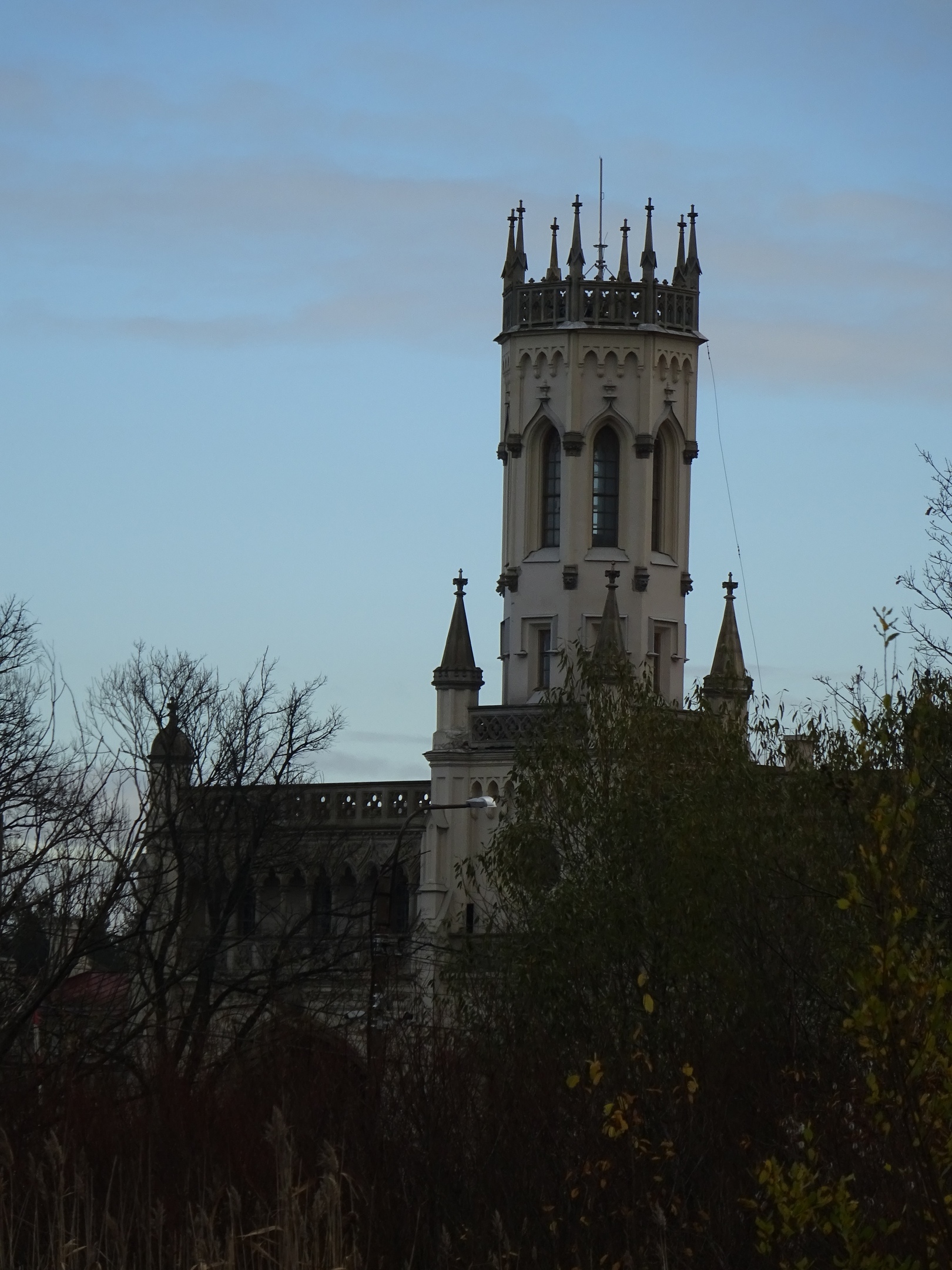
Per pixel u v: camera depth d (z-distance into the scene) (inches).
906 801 2896.2
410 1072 5004.9
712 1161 4365.2
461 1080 4928.6
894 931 2842.0
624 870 6638.8
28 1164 4439.0
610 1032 5502.0
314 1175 4594.0
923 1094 2849.4
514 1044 5265.8
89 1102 4904.0
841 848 5639.8
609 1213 4325.8
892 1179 3639.3
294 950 7682.1
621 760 7834.6
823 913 5388.8
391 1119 4894.2
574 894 6555.1
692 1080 4367.6
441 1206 4591.5
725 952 5531.5
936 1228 2947.8
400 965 7539.4
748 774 6555.1
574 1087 4443.9
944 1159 2886.3
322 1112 5004.9
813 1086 4530.0
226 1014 6860.2
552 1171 4500.5
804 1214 2962.6
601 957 6141.7
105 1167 4660.4
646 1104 4527.6
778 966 5364.2
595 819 7367.1
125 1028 6067.9
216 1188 4375.0
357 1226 4224.9
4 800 5334.6
